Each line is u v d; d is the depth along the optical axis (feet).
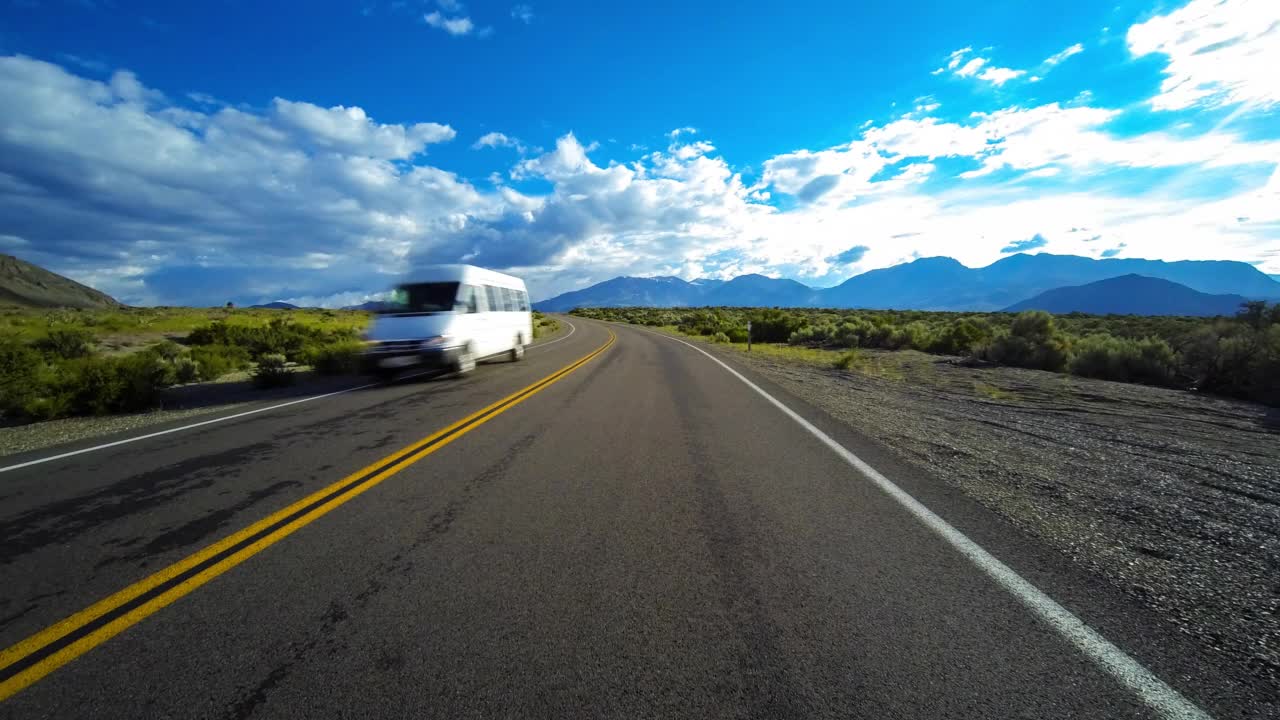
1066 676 6.65
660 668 6.82
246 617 8.16
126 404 29.09
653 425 22.57
